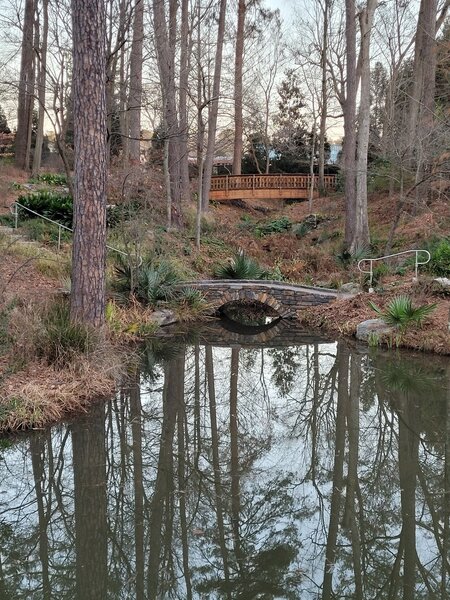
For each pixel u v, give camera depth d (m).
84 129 7.77
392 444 6.34
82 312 7.97
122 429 6.66
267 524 4.63
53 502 4.95
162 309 12.20
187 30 16.97
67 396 6.60
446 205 16.16
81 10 7.54
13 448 5.84
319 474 5.61
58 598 3.72
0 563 4.12
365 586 3.85
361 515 4.80
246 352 10.87
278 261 16.59
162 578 3.95
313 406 7.84
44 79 15.38
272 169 34.62
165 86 15.11
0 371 6.59
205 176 20.66
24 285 9.70
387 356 9.80
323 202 24.84
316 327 12.44
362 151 15.64
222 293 13.42
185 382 8.81
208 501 5.02
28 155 21.97
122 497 5.06
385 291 11.97
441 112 15.76
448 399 7.68
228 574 3.98
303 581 3.91
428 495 5.15
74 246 8.01
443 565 4.11
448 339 9.49
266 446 6.35
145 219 14.48
